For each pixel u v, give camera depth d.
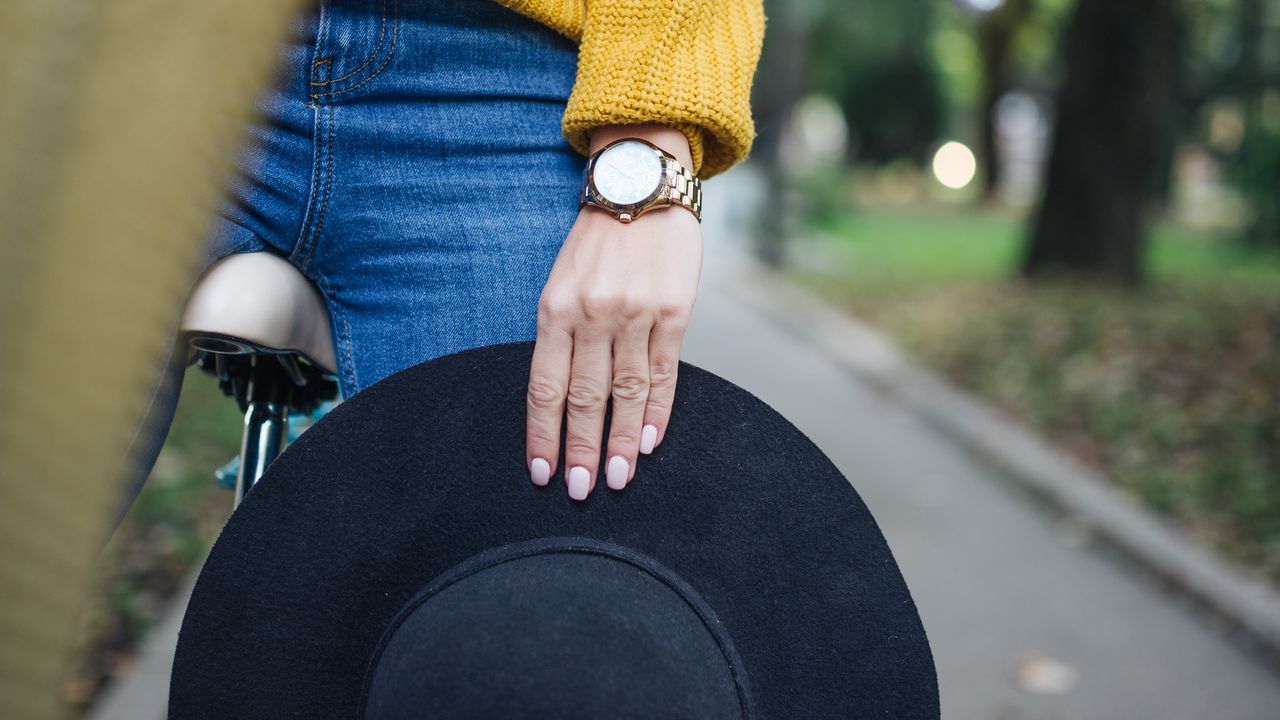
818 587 0.96
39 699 0.38
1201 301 11.12
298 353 1.19
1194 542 4.58
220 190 0.39
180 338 1.03
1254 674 3.50
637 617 0.83
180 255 0.38
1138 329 9.36
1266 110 20.64
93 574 0.39
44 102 0.35
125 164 0.36
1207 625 3.87
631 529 0.96
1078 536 4.81
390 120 1.15
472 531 0.94
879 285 14.12
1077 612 3.94
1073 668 3.47
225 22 0.38
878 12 32.94
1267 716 3.21
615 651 0.80
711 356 9.50
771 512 0.97
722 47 1.10
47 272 0.36
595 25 1.10
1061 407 7.00
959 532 4.82
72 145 0.35
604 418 0.98
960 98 49.50
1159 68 12.76
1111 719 3.14
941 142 44.69
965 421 6.79
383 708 0.81
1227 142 22.09
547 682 0.78
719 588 0.96
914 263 17.16
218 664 0.91
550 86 1.22
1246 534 4.61
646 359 0.96
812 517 0.97
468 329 1.16
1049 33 33.25
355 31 1.12
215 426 5.75
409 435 0.94
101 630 3.24
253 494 0.92
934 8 33.56
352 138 1.13
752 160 18.97
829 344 9.98
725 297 13.94
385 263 1.16
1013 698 3.25
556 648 0.79
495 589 0.84
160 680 2.89
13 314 0.35
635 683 0.79
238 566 0.91
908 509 5.16
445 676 0.79
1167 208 26.78
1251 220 17.06
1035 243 13.40
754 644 0.95
